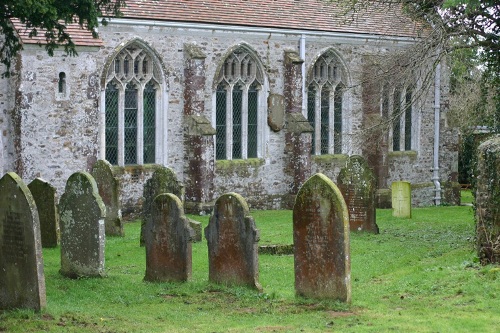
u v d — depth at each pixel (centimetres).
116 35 3052
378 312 1502
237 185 3472
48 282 1833
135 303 1644
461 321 1393
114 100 3111
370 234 2659
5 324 1418
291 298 1631
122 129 3127
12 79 2803
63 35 2100
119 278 1881
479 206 1845
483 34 2652
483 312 1461
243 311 1559
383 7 3177
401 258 2198
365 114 3825
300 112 3606
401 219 3138
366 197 2669
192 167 3266
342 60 3794
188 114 3262
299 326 1410
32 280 1502
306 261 1593
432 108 4169
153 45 3167
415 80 2897
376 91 3600
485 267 1783
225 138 3462
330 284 1566
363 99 3841
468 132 4884
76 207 1878
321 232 1566
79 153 2961
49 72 2858
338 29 3716
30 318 1459
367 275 1967
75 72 2933
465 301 1550
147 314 1541
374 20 3878
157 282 1844
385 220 3097
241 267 1731
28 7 1788
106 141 3095
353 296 1664
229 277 1756
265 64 3528
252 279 1716
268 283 1855
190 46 3253
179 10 3244
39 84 2836
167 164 3244
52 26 1959
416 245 2431
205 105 3344
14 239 1524
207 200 3266
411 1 2703
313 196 1569
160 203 1838
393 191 3209
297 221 1596
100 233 1853
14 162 2822
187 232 1805
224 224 1752
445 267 1898
